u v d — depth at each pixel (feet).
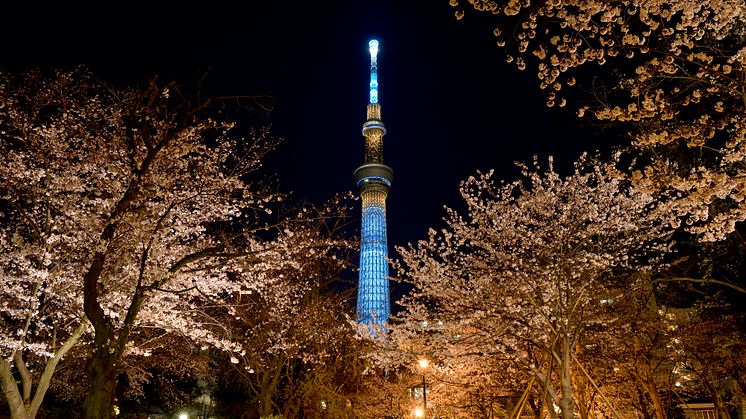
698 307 57.62
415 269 57.98
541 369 48.62
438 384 70.54
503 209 54.54
